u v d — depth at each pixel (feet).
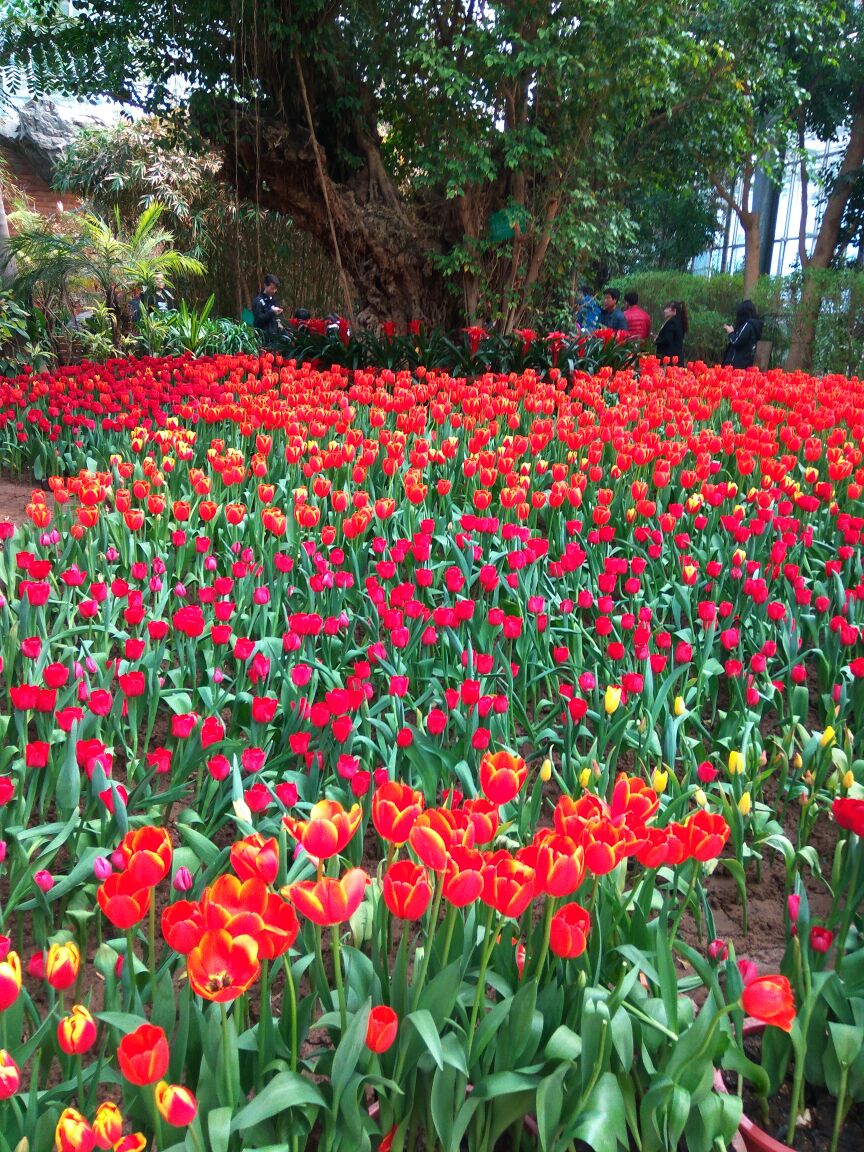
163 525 14.44
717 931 8.48
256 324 42.55
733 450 18.72
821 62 53.26
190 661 9.94
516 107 39.37
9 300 37.40
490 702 8.66
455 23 38.68
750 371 29.71
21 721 8.21
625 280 77.20
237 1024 5.05
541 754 10.85
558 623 12.36
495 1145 5.91
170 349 41.45
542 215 41.50
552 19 36.76
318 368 35.96
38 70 40.57
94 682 10.65
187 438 18.37
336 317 39.70
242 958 4.14
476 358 35.24
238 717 9.70
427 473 18.57
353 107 40.01
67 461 21.50
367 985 5.63
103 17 39.45
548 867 4.78
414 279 43.04
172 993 4.97
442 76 35.24
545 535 17.65
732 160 46.09
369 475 17.39
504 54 36.86
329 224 41.65
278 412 19.04
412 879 4.84
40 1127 4.62
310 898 4.37
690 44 37.73
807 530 14.03
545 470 18.24
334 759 8.68
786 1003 4.58
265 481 17.67
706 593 13.83
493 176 37.70
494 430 20.71
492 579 10.94
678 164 46.55
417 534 13.79
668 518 13.04
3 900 7.92
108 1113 3.99
